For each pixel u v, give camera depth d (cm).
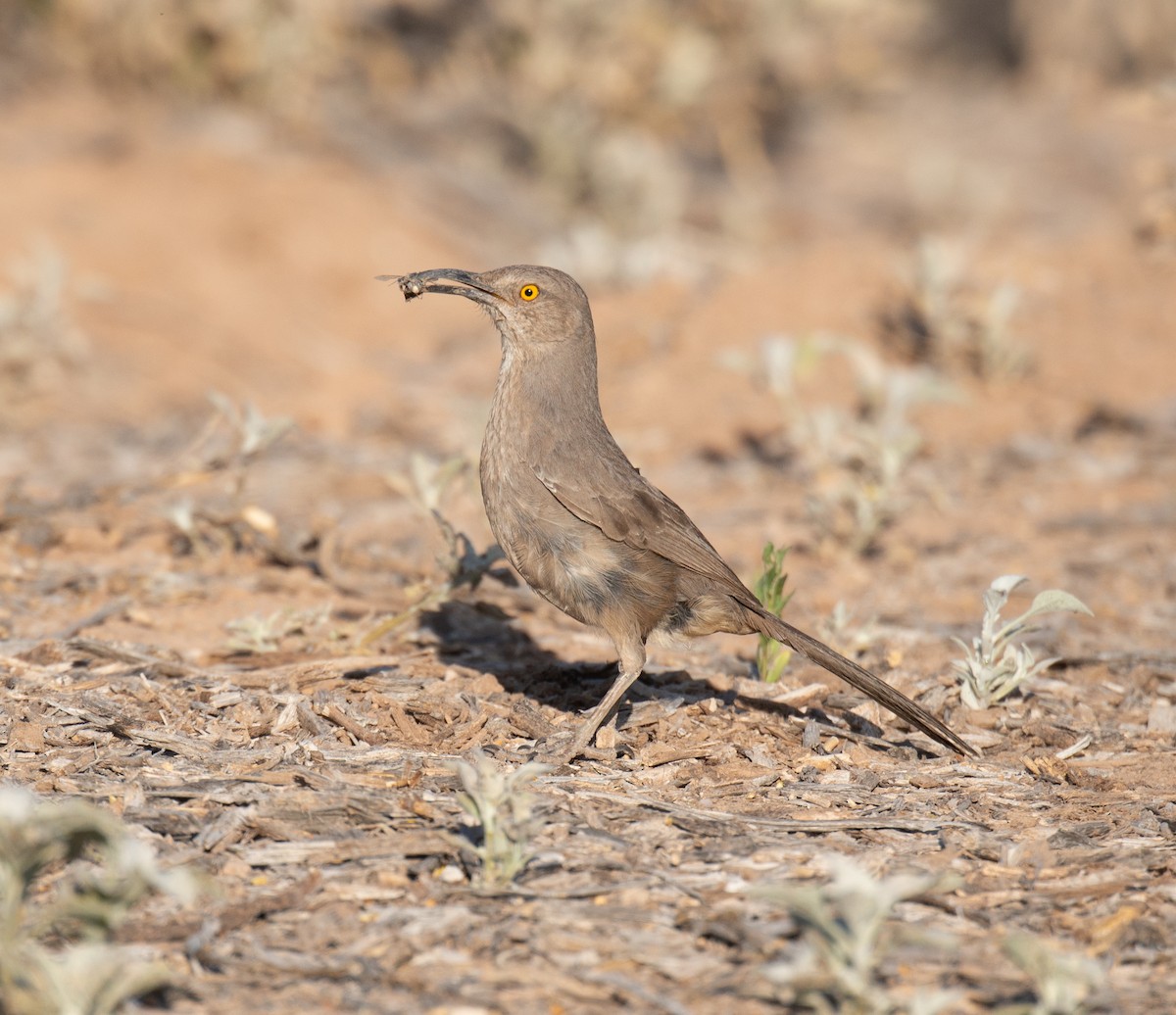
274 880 1114
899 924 1081
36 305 3142
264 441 2044
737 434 2862
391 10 5347
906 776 1401
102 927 916
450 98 5231
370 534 2292
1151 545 2281
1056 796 1357
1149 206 3553
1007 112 6300
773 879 1138
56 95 4703
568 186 4944
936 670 1741
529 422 1461
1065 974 905
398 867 1135
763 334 3200
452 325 3903
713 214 5206
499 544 1505
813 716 1573
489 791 1105
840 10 5738
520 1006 957
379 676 1603
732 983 988
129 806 1220
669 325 3394
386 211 4344
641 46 5344
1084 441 2758
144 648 1675
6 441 2831
